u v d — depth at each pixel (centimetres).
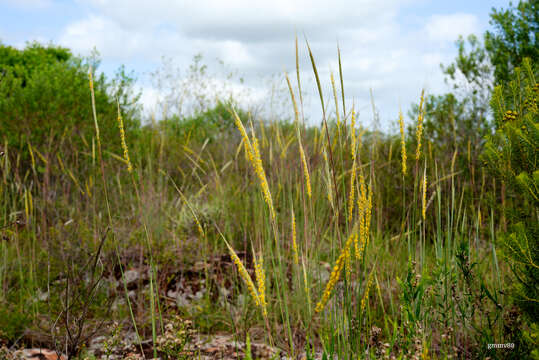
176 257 409
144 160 560
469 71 543
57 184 496
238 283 359
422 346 190
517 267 196
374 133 229
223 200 407
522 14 547
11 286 396
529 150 193
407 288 198
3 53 970
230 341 273
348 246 123
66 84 698
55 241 394
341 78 149
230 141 584
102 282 338
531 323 190
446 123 507
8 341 294
